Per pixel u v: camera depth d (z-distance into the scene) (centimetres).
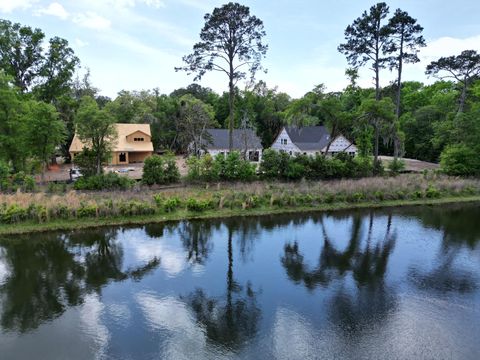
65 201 1755
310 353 795
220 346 820
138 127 4378
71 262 1296
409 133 4538
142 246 1457
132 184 2292
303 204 2061
